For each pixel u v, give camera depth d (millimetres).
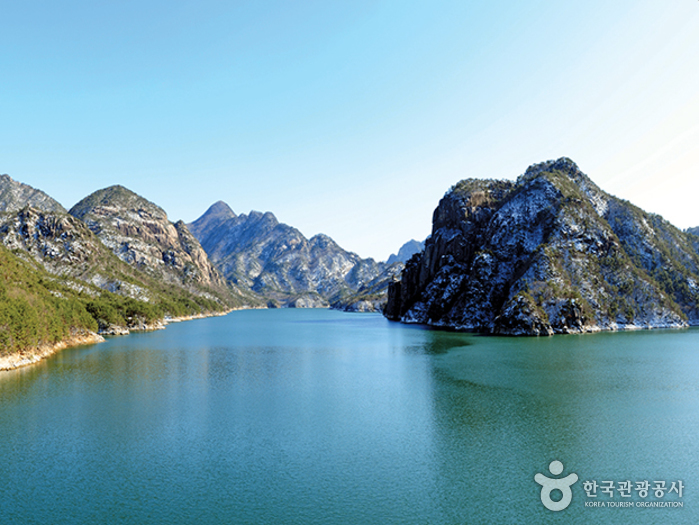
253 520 31016
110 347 128875
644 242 198375
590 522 30656
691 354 100688
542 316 148750
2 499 34281
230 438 47188
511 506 32781
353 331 191750
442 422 51438
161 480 37344
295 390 69562
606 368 83688
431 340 141250
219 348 128750
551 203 195125
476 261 193250
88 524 30672
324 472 38562
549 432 47500
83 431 49656
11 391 69250
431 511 32094
